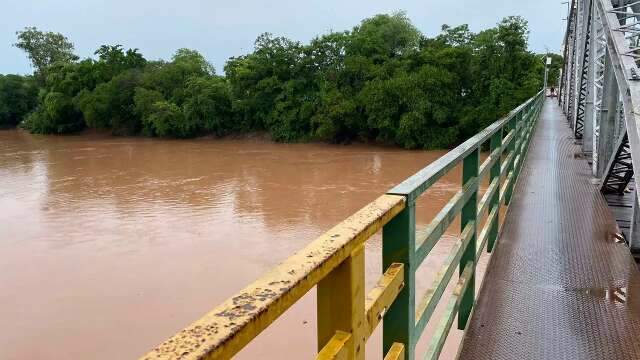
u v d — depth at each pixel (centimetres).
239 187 2544
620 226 592
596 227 527
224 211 2027
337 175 2809
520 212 595
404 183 183
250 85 4350
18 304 1157
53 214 2023
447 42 3894
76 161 3603
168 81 4941
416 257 185
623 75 507
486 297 359
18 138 5366
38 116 5659
